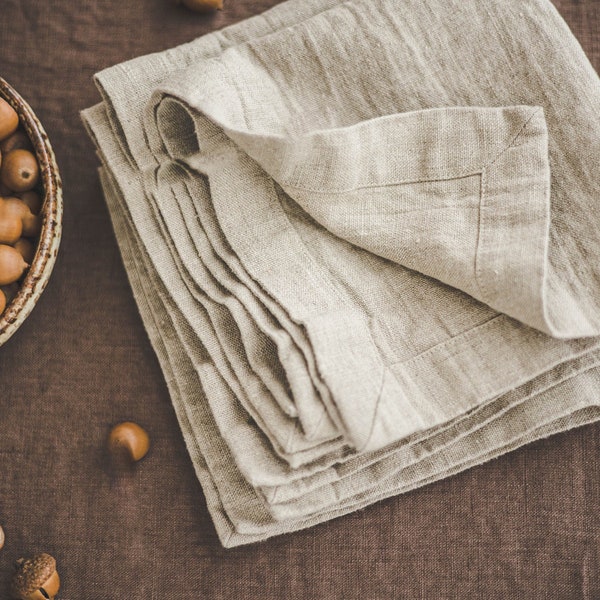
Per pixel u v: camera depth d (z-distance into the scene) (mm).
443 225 590
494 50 617
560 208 598
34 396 653
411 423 577
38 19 681
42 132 620
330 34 623
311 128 618
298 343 582
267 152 584
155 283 629
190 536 643
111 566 641
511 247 579
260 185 610
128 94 622
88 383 654
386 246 594
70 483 646
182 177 619
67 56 680
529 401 623
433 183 595
